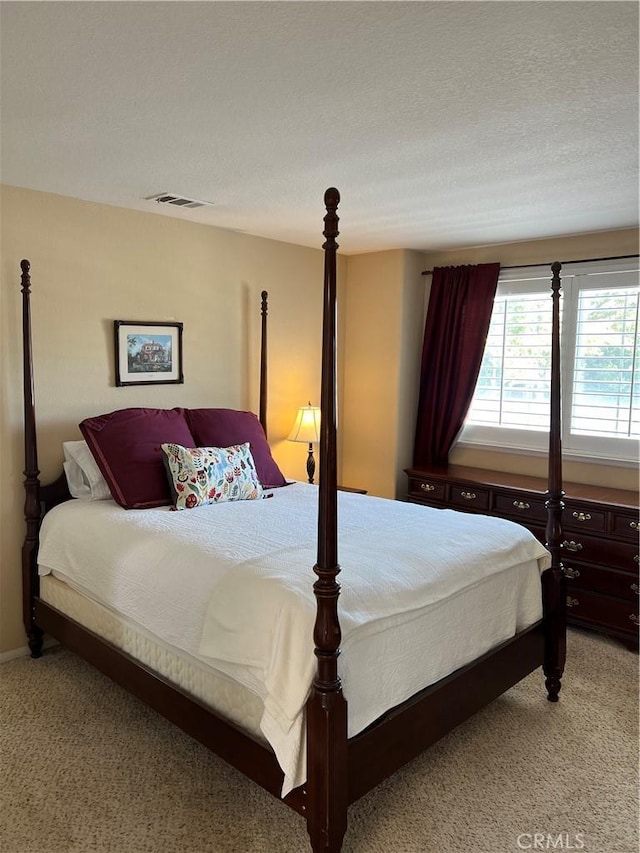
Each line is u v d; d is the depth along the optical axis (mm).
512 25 1528
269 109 2064
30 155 2586
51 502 3340
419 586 2279
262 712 2049
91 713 2834
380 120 2160
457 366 4562
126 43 1628
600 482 3992
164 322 3779
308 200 3291
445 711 2348
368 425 4922
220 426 3715
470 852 2062
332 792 1854
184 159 2619
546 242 4180
